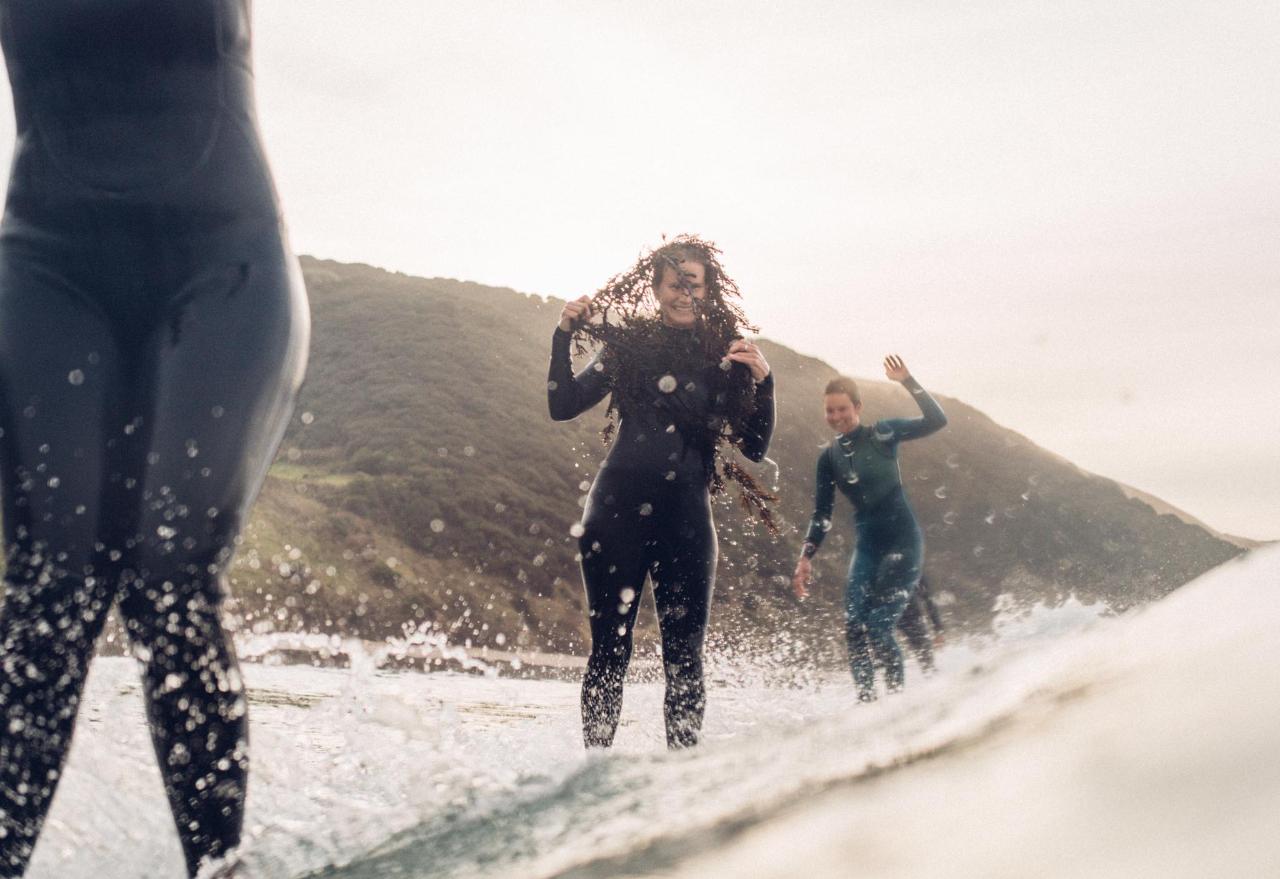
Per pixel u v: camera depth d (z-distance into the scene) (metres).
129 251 1.94
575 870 0.70
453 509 31.22
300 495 28.92
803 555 5.09
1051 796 0.49
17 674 1.73
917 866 0.46
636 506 3.26
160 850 1.77
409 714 2.93
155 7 2.01
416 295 46.62
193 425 1.87
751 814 0.70
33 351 1.87
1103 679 0.67
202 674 1.79
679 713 3.20
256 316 1.98
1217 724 0.49
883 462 4.82
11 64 2.04
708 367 3.33
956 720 0.77
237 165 2.07
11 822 1.67
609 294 3.38
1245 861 0.37
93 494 1.83
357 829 1.56
